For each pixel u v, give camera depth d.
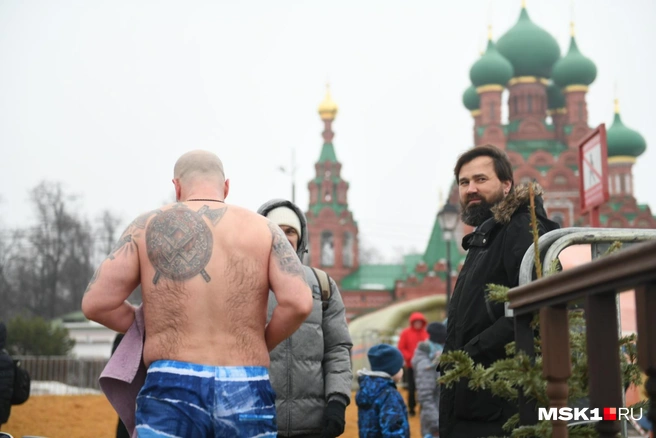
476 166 5.23
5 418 8.19
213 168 4.14
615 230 4.34
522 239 4.55
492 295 3.49
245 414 3.66
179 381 3.65
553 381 2.68
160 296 3.79
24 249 58.88
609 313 2.27
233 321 3.78
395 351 6.83
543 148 68.25
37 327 43.41
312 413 5.21
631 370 3.37
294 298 3.83
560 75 71.19
